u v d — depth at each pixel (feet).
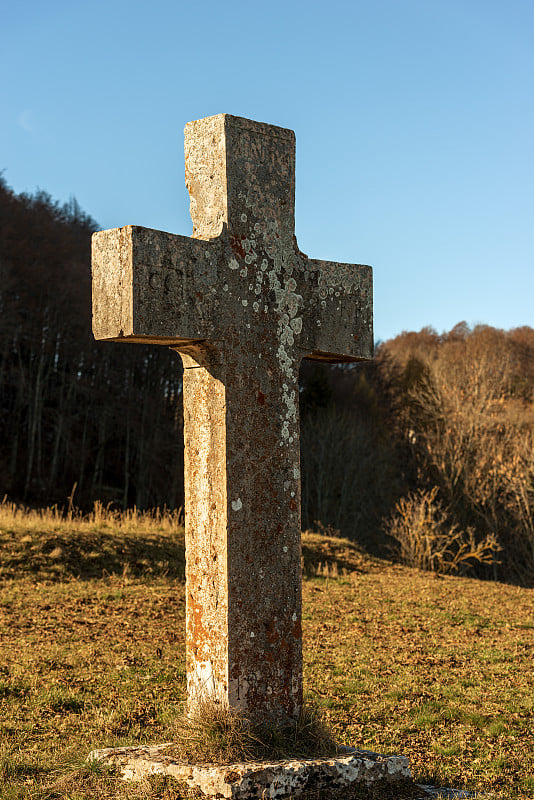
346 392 169.07
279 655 18.15
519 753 21.88
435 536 81.41
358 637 38.14
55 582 46.85
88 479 143.74
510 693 28.48
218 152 18.42
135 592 45.75
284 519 18.57
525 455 108.37
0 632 34.27
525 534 107.96
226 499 17.56
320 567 61.82
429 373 134.00
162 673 28.58
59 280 139.64
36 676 27.40
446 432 114.32
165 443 144.15
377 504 131.85
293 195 19.72
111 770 16.71
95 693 25.90
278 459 18.58
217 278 17.81
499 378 128.88
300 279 19.65
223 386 17.72
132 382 148.05
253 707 17.62
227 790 14.76
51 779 16.98
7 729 21.80
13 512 61.62
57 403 144.77
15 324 135.85
